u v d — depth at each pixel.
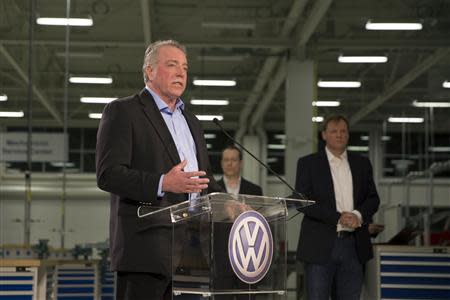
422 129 10.42
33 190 10.54
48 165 10.75
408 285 5.82
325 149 5.21
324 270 5.02
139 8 9.66
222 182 6.01
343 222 4.92
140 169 2.97
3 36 9.59
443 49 10.41
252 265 2.61
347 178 5.15
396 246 5.86
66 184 10.93
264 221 2.67
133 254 2.89
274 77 11.49
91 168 10.99
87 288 8.46
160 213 2.89
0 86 9.77
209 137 11.65
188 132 3.18
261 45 10.98
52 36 9.68
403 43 10.63
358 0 10.02
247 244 2.60
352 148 10.83
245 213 2.61
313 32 10.74
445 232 7.16
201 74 11.42
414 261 5.84
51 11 9.52
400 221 9.45
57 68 10.00
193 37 10.76
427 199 9.41
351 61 10.98
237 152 5.98
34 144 8.77
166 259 2.88
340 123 5.15
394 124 10.66
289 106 11.16
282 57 11.23
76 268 8.47
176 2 10.01
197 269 2.55
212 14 10.34
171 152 3.02
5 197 9.94
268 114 11.89
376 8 10.25
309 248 5.04
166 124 3.07
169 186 2.79
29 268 5.02
